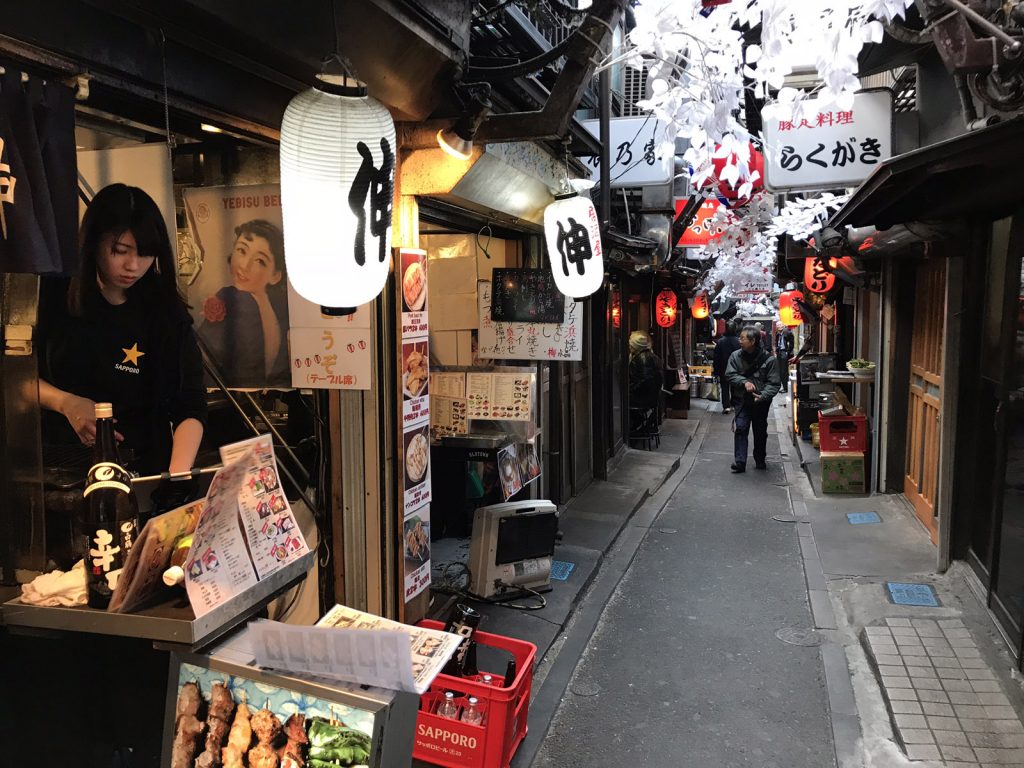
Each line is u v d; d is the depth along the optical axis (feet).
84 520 6.91
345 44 10.07
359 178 7.80
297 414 13.53
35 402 7.75
